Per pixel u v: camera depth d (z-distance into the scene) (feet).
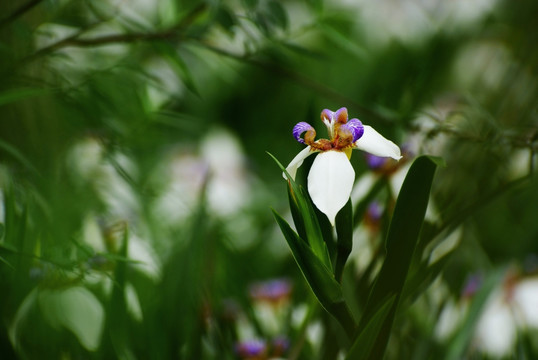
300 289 4.02
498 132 3.44
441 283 3.68
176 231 4.25
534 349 3.81
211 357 3.49
